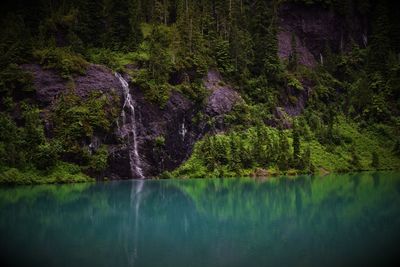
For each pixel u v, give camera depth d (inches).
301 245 768.3
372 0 4525.1
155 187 1814.7
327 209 1201.4
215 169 2385.6
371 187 1745.8
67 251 731.4
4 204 1283.2
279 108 3110.2
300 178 2268.7
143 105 2394.2
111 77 2346.2
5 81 2105.1
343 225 959.0
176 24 3125.0
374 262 649.6
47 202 1339.8
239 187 1814.7
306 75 3590.1
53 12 2812.5
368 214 1099.9
